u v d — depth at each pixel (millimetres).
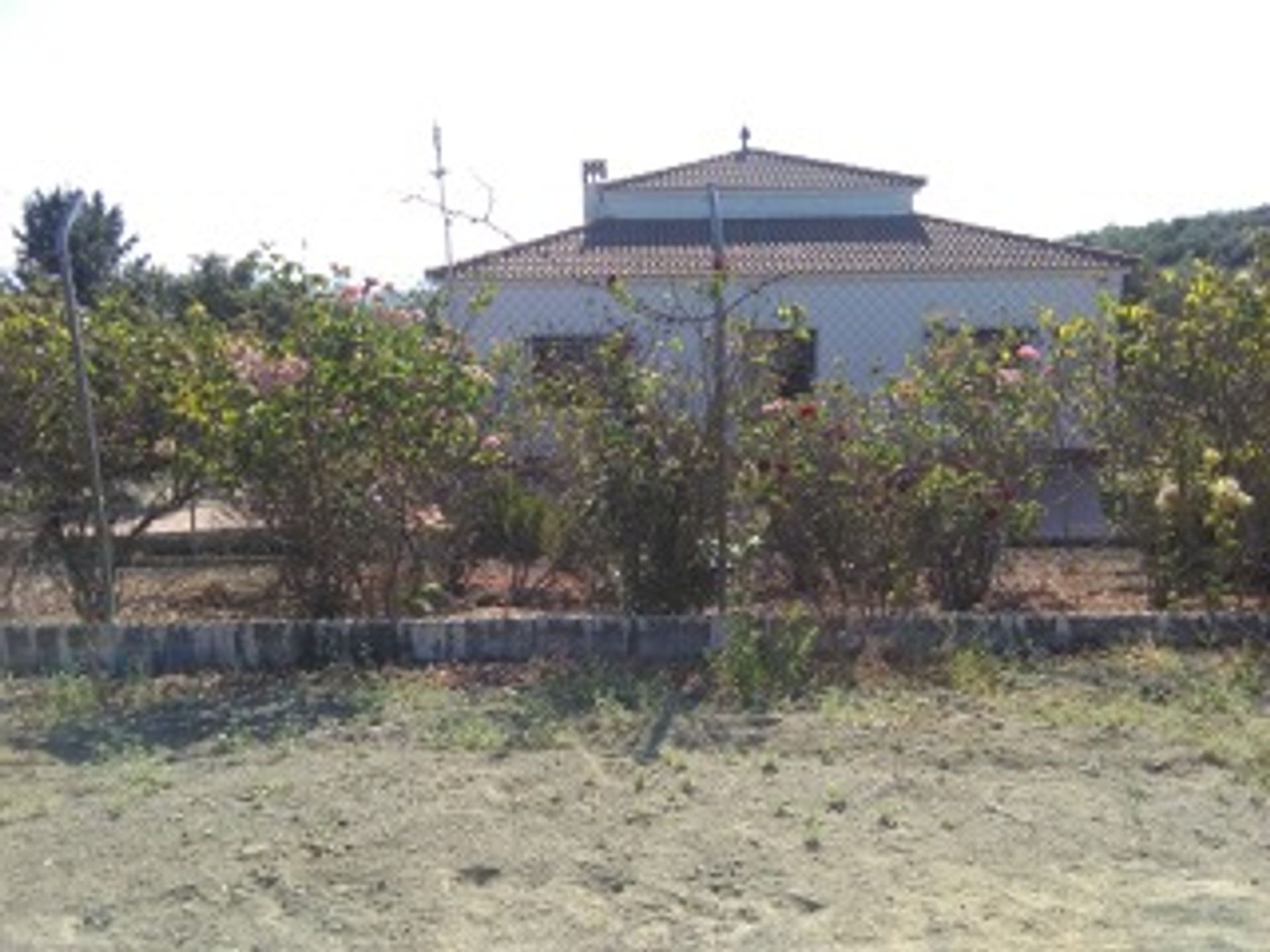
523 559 7625
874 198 21969
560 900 3615
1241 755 4656
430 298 6988
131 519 7438
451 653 6086
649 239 20594
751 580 6613
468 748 4887
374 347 6449
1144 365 6855
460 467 7008
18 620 6824
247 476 6551
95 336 7199
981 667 5711
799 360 7625
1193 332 6723
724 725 5094
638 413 6469
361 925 3498
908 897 3600
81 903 3656
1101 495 7469
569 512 6980
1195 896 3598
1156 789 4383
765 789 4410
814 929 3428
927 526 6621
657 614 6469
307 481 6539
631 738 4961
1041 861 3830
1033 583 7648
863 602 6559
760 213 21875
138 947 3410
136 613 7102
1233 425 6727
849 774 4547
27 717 5441
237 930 3488
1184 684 5492
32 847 4039
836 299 18516
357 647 6094
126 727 5285
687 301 10602
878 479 6562
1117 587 7559
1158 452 6918
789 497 6492
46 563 7355
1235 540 6516
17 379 7125
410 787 4473
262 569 7129
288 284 6551
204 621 6422
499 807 4289
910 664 5844
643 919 3502
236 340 6844
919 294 18500
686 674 5812
